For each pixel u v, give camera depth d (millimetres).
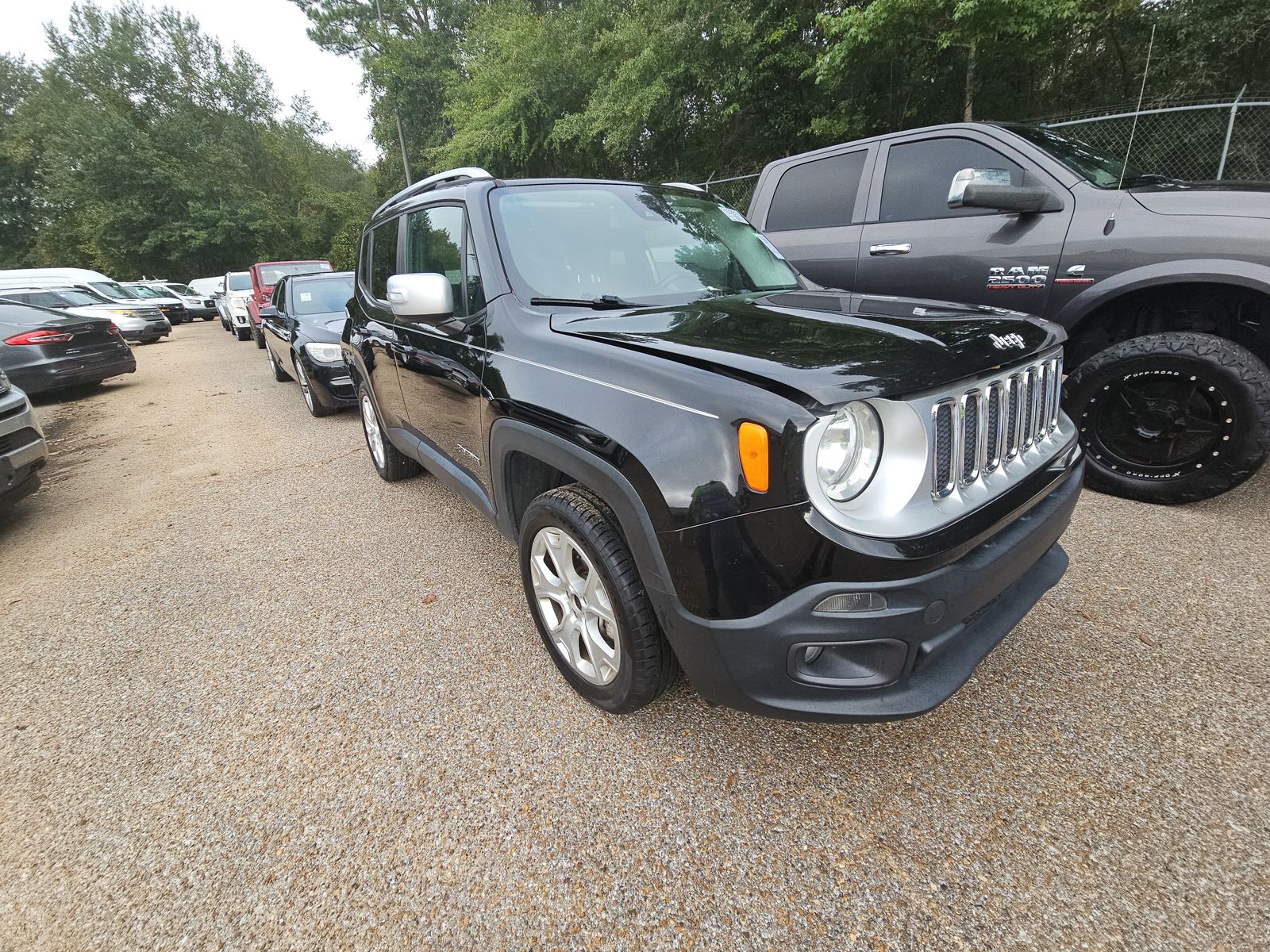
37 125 35781
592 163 15945
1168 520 3180
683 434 1547
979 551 1609
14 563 3715
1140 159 6992
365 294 4043
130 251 32344
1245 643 2277
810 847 1629
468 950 1440
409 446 3527
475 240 2541
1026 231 3434
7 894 1633
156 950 1477
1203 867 1515
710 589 1521
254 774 1976
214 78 36219
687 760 1921
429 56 22609
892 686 1537
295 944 1474
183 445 6156
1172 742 1880
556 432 1914
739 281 2766
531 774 1912
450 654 2521
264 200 36062
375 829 1759
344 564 3348
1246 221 2855
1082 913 1431
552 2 22766
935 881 1523
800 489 1393
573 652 2150
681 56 11922
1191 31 8469
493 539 3549
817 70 9648
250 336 15734
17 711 2352
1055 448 1989
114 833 1795
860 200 4152
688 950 1410
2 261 38750
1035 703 2059
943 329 1785
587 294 2422
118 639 2775
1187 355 3014
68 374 8984
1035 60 9062
